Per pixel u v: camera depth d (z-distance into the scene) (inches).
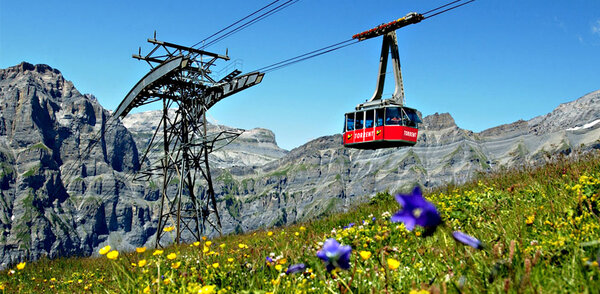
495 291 145.7
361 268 219.1
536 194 405.4
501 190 516.1
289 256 271.7
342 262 124.6
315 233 451.2
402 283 193.2
